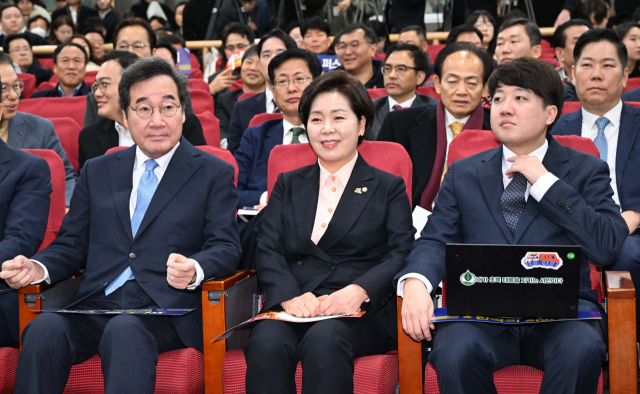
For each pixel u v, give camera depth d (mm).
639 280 2684
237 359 2205
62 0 9422
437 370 2014
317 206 2463
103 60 3723
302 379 2029
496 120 2289
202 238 2488
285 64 3582
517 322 1960
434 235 2324
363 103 2414
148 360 2107
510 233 2244
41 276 2334
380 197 2434
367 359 2158
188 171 2514
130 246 2422
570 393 1903
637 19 6445
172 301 2348
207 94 4887
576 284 1932
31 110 4734
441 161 3303
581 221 2105
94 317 2350
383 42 6645
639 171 2945
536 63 2240
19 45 6605
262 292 2521
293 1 7258
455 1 7301
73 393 2318
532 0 7441
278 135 3701
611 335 2035
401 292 2184
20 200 2609
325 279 2344
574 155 2338
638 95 3996
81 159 3836
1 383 2312
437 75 3484
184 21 7750
